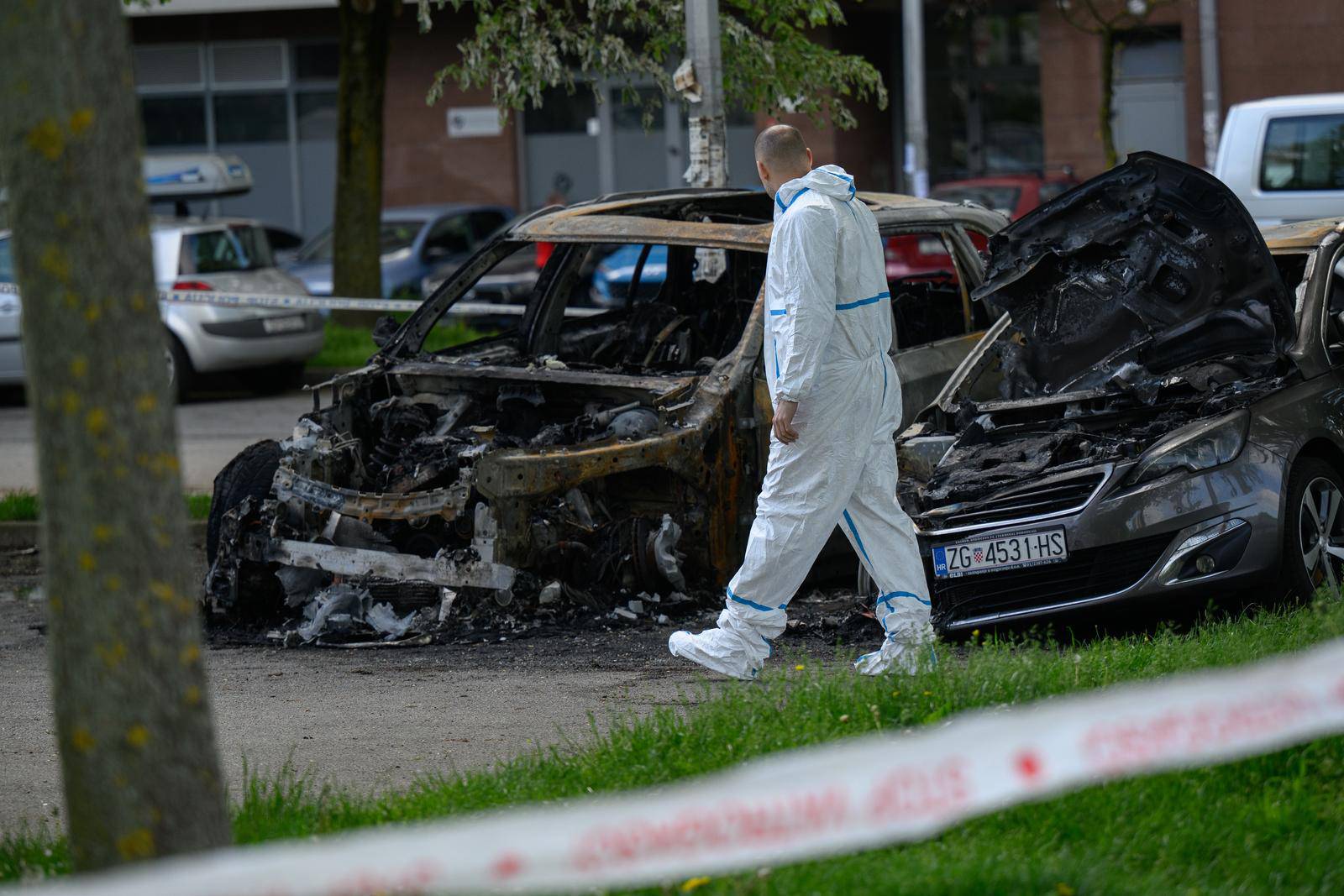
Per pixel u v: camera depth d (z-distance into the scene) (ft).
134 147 29.48
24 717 60.39
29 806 49.34
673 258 88.12
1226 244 70.38
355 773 51.03
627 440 71.26
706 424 71.15
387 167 301.22
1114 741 27.35
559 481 68.54
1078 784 40.52
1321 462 66.03
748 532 73.05
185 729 29.89
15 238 29.22
